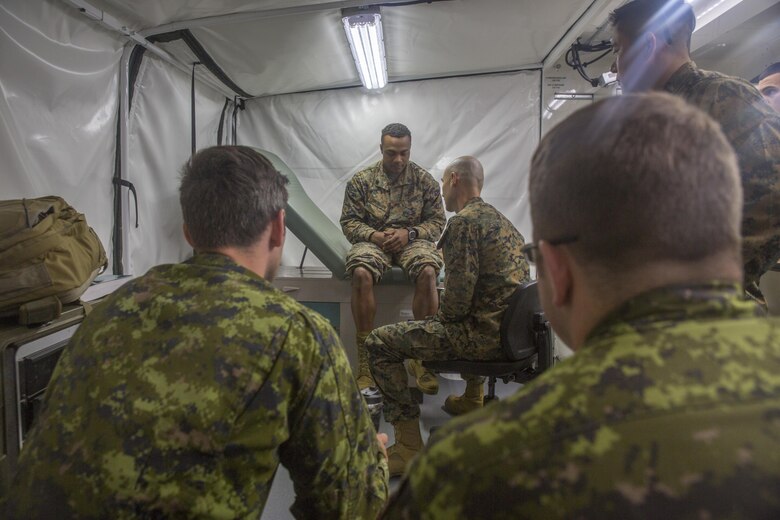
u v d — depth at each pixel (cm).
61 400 74
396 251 286
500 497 38
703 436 34
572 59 331
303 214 288
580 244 44
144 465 66
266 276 99
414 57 314
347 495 84
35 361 124
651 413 36
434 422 250
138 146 254
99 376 73
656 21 127
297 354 77
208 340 73
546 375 45
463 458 41
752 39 327
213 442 68
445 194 223
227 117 362
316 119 370
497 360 200
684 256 41
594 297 44
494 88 360
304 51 279
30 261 131
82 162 210
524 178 366
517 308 188
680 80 127
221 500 69
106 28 212
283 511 173
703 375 37
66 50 193
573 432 37
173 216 288
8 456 116
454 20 256
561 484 36
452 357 205
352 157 372
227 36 247
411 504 43
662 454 34
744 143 110
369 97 367
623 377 39
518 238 206
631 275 42
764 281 271
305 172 377
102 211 229
